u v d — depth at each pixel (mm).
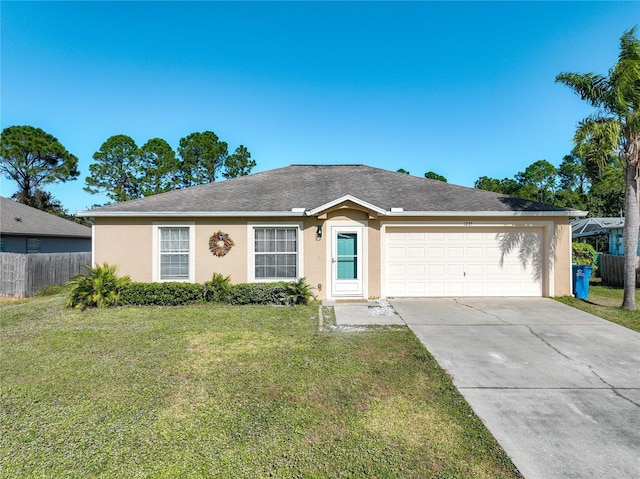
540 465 3004
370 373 4918
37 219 19859
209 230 10609
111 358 5500
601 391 4418
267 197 11484
